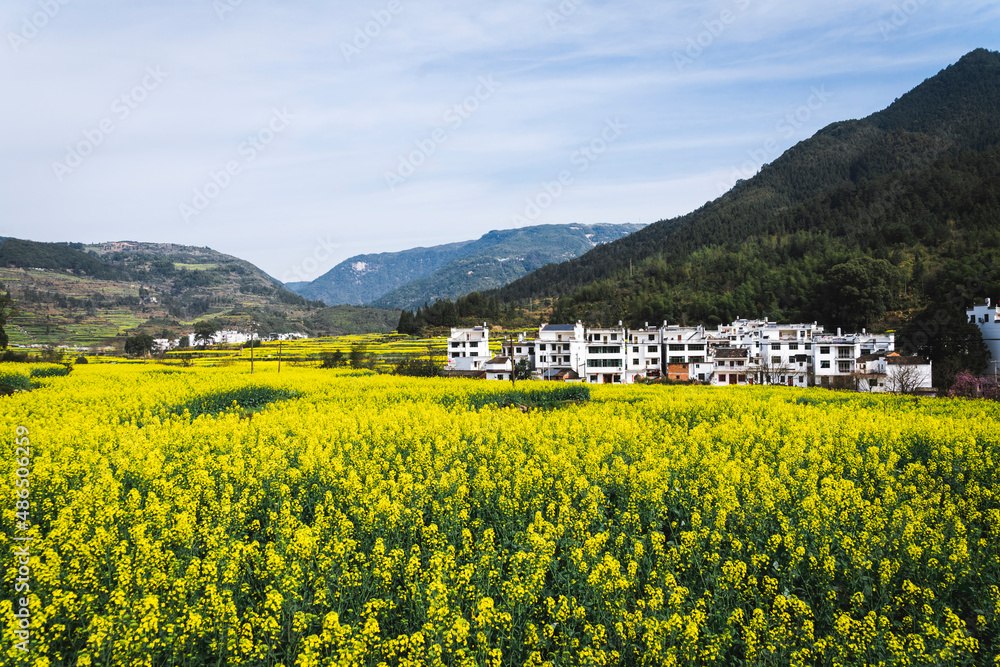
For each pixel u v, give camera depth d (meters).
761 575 9.79
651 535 9.93
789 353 75.31
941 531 10.51
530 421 21.55
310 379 43.47
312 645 7.07
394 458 16.81
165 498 12.42
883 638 7.66
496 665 7.16
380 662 7.25
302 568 8.82
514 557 8.97
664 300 132.62
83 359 72.88
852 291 101.19
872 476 15.30
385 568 8.83
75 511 10.99
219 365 73.62
